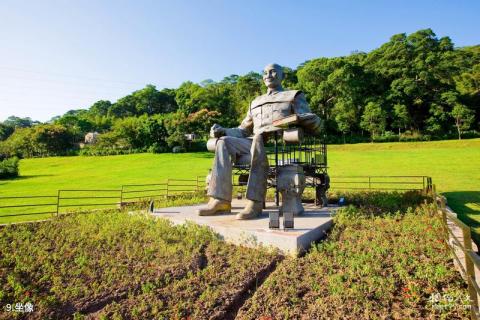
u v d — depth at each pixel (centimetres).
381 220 912
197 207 1248
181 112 6397
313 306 513
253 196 932
